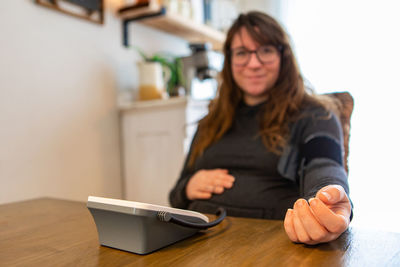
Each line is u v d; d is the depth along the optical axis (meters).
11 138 1.15
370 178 1.78
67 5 1.33
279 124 0.88
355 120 1.82
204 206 0.85
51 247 0.40
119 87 1.60
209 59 1.68
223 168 0.93
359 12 1.83
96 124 1.48
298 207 0.39
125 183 1.61
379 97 1.77
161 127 1.47
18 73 1.17
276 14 2.13
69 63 1.36
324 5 1.94
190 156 1.07
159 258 0.35
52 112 1.29
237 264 0.33
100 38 1.49
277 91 0.96
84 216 0.58
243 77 0.99
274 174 0.84
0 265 0.34
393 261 0.33
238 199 0.81
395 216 1.72
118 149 1.60
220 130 1.00
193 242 0.41
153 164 1.50
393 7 1.74
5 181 1.14
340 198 0.40
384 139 1.76
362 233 0.43
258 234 0.44
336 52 1.90
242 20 1.00
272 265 0.32
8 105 1.14
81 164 1.41
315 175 0.64
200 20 2.12
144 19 1.57
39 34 1.24
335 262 0.33
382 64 1.77
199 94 1.78
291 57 0.98
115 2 1.57
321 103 0.88
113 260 0.35
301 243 0.39
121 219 0.37
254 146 0.89
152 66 1.55
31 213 0.61
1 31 1.12
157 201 1.50
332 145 0.73
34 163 1.23
